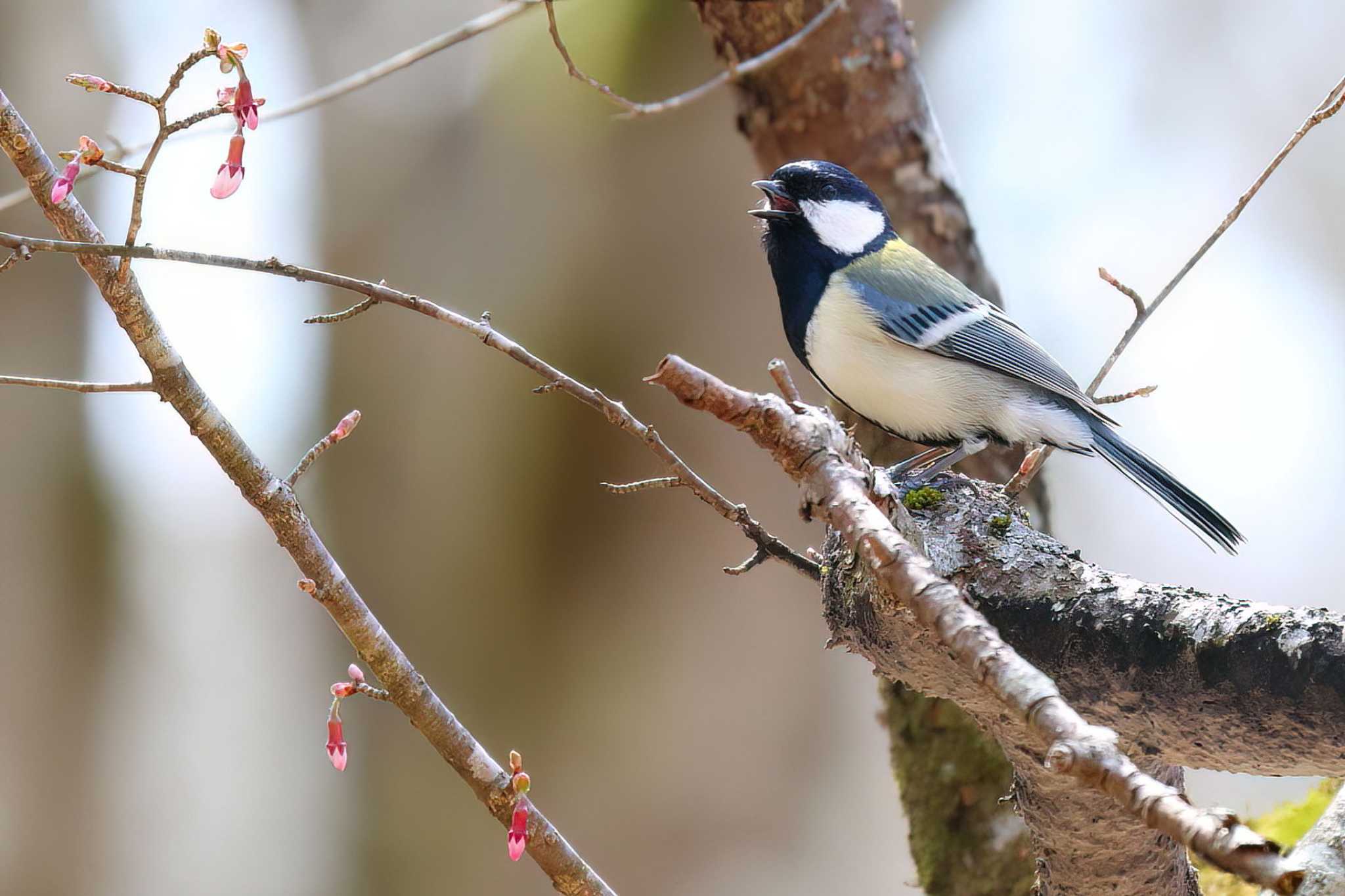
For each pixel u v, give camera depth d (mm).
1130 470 7215
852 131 7633
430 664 12344
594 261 12633
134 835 13664
